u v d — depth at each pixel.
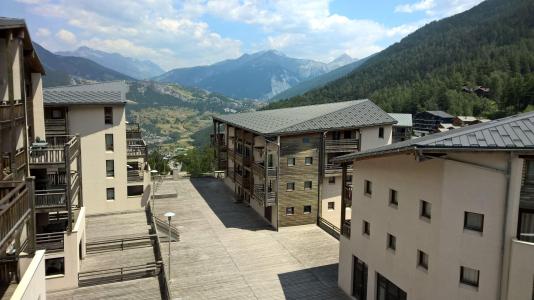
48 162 27.56
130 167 47.41
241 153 47.53
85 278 27.83
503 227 15.86
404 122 69.75
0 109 20.48
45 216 29.77
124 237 35.50
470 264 16.77
